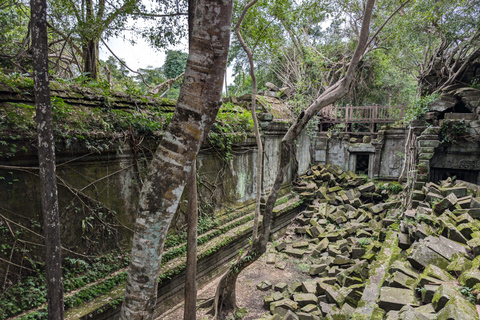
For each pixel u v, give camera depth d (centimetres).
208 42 229
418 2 893
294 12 596
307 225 1028
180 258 615
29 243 405
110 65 1166
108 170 509
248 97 1071
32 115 401
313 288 627
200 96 234
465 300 314
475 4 855
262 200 978
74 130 436
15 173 391
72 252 454
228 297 574
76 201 464
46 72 244
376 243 742
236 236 764
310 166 1462
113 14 552
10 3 638
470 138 844
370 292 456
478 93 880
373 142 1326
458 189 690
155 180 237
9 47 636
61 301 264
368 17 400
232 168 846
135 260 246
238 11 574
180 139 236
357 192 1199
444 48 1049
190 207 404
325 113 1474
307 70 1599
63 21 587
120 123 520
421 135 890
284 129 1096
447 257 430
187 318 423
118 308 479
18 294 389
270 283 681
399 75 1688
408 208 798
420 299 367
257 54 636
